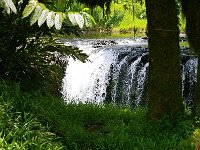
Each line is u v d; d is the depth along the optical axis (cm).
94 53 1169
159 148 496
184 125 540
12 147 381
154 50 585
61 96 989
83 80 1118
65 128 516
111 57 1123
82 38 1722
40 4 276
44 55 630
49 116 506
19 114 461
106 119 628
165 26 576
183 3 627
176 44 585
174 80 583
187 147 492
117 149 502
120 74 1089
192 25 609
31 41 609
